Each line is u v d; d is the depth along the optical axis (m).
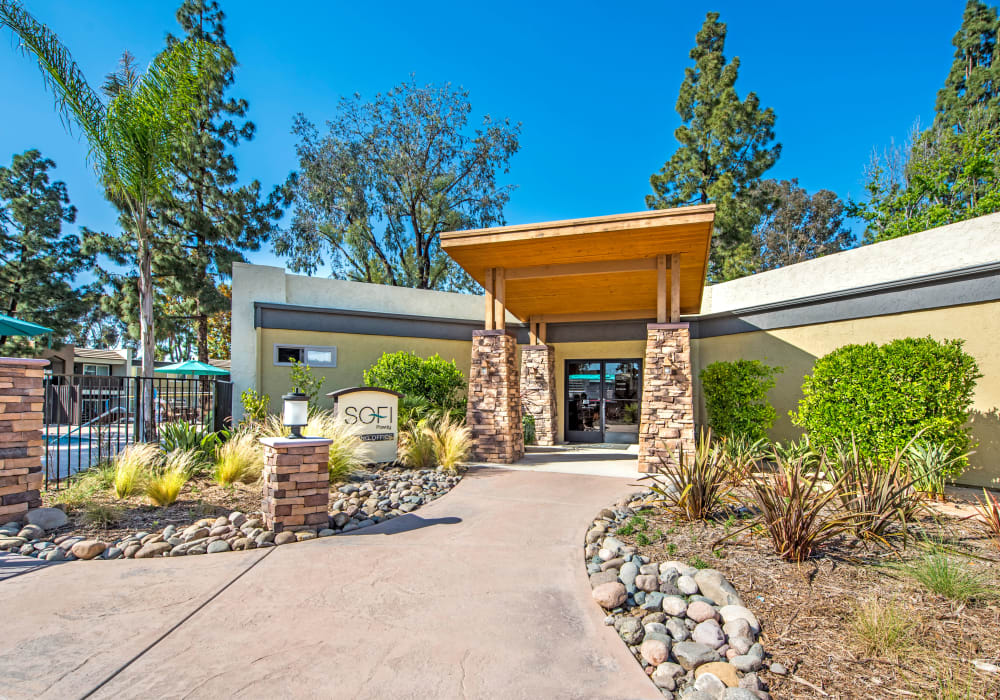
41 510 4.52
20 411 4.55
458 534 4.56
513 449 9.02
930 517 4.87
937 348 6.38
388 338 12.30
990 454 6.83
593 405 13.46
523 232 7.61
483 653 2.55
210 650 2.53
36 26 7.63
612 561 3.72
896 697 2.19
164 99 8.86
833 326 9.05
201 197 20.14
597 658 2.52
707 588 3.21
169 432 6.98
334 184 23.59
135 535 4.28
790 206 33.84
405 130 24.33
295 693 2.19
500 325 9.06
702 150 23.53
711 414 9.98
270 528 4.45
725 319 11.45
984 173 16.84
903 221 18.27
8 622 2.79
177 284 19.47
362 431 7.93
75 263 21.25
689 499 4.78
